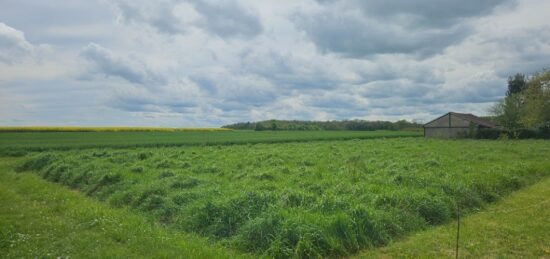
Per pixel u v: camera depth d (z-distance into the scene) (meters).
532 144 39.53
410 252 8.34
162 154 26.67
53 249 8.12
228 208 10.09
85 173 18.09
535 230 9.67
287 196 10.81
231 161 22.22
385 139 57.38
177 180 14.57
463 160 22.89
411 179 14.49
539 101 53.38
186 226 10.21
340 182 14.05
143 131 85.94
